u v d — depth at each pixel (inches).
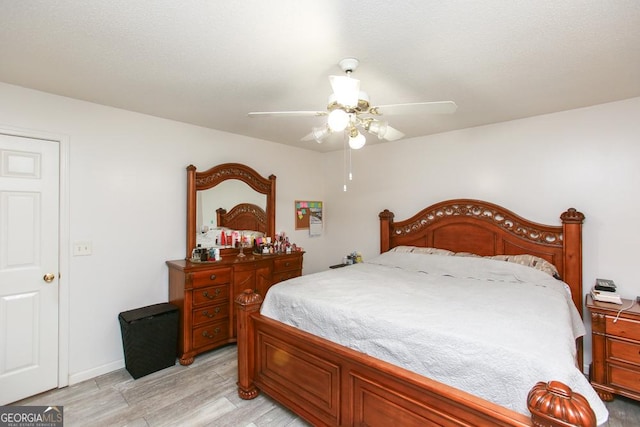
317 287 91.1
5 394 87.7
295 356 78.7
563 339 54.9
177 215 125.5
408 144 153.2
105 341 106.3
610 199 102.7
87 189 103.0
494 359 51.1
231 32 62.9
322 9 55.1
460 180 136.2
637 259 98.2
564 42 66.2
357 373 65.7
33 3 53.8
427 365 57.2
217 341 119.3
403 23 59.4
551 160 113.9
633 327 85.4
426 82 86.6
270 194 156.6
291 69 79.3
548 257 113.2
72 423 79.5
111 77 84.5
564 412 39.7
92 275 104.0
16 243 90.3
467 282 99.5
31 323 92.3
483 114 114.9
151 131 118.0
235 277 125.0
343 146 172.4
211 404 87.7
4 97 88.3
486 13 56.3
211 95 97.5
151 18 58.4
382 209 163.2
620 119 101.0
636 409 86.0
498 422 47.1
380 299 78.6
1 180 88.0
